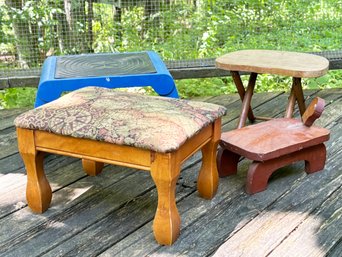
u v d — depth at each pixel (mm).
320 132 2443
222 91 4125
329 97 3658
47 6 3869
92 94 2197
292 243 1954
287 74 2650
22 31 3863
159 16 4027
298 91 2902
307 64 2730
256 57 2916
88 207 2236
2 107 3871
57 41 3977
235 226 2068
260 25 4121
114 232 2051
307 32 4184
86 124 1885
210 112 2047
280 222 2092
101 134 1827
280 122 2557
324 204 2223
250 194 2309
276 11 4117
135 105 2043
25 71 3543
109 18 4035
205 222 2100
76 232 2053
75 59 3012
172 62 3699
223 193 2328
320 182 2416
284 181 2430
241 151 2287
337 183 2402
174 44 4047
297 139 2355
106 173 2547
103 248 1949
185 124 1879
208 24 4059
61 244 1977
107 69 2773
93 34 4043
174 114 1950
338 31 4191
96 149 1893
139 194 2344
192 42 4059
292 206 2211
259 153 2229
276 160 2328
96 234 2039
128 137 1791
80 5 3939
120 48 4035
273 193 2320
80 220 2137
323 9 4184
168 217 1902
